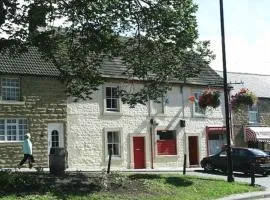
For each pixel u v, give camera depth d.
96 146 31.78
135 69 20.25
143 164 33.81
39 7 16.16
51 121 30.06
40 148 29.47
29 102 29.36
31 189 15.01
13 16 16.38
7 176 15.36
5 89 28.77
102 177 17.72
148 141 34.22
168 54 19.73
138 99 21.17
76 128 31.05
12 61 29.25
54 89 30.31
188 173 29.33
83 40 17.55
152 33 18.17
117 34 18.12
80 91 19.33
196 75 20.69
